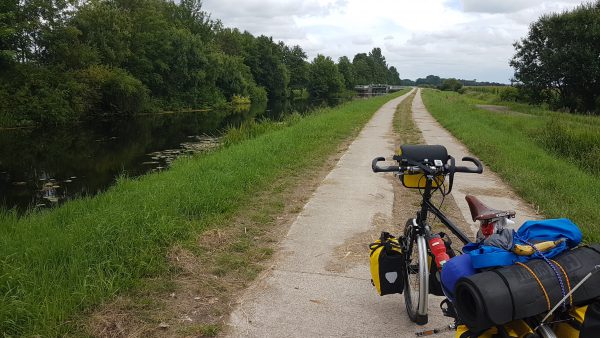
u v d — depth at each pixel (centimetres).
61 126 2917
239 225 579
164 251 468
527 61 3444
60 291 366
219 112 4631
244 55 7288
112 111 3703
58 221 625
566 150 1235
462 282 221
